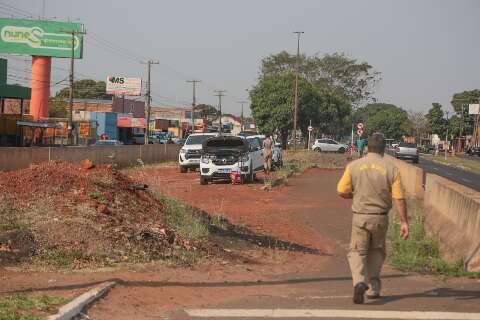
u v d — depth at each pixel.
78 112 91.81
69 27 75.25
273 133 86.00
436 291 8.30
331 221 17.05
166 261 9.77
